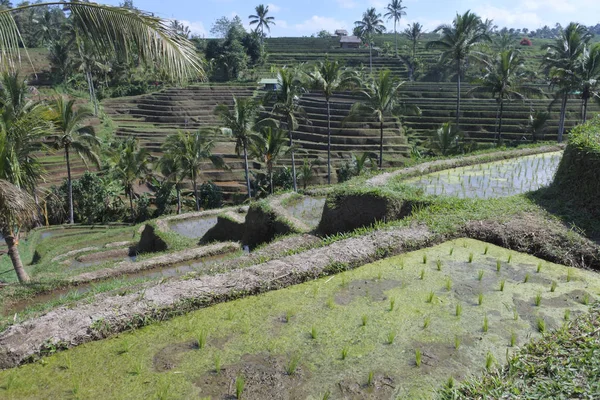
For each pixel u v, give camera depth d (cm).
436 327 499
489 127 4456
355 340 479
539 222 784
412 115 4888
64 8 618
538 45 8962
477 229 784
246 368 437
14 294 1154
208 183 3594
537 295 562
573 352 394
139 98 5956
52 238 2462
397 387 404
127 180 3284
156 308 536
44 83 5638
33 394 410
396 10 8156
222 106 2788
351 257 683
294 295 593
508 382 362
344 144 4484
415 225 814
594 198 829
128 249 1927
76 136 2833
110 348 480
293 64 7475
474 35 3391
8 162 1059
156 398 399
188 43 667
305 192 1683
